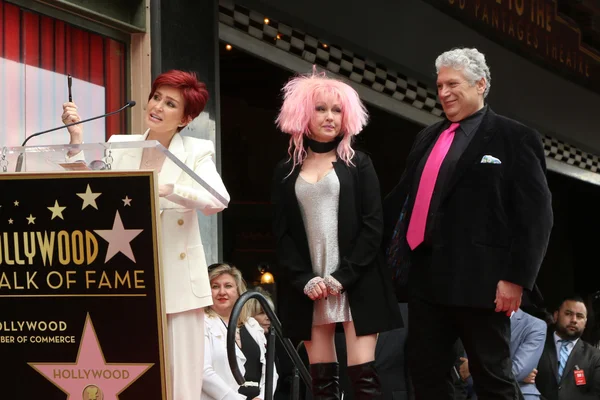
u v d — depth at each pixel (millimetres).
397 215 5180
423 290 4996
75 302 4020
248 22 9500
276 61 9945
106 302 4004
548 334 9953
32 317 4051
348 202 4875
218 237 8188
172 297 4598
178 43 7895
